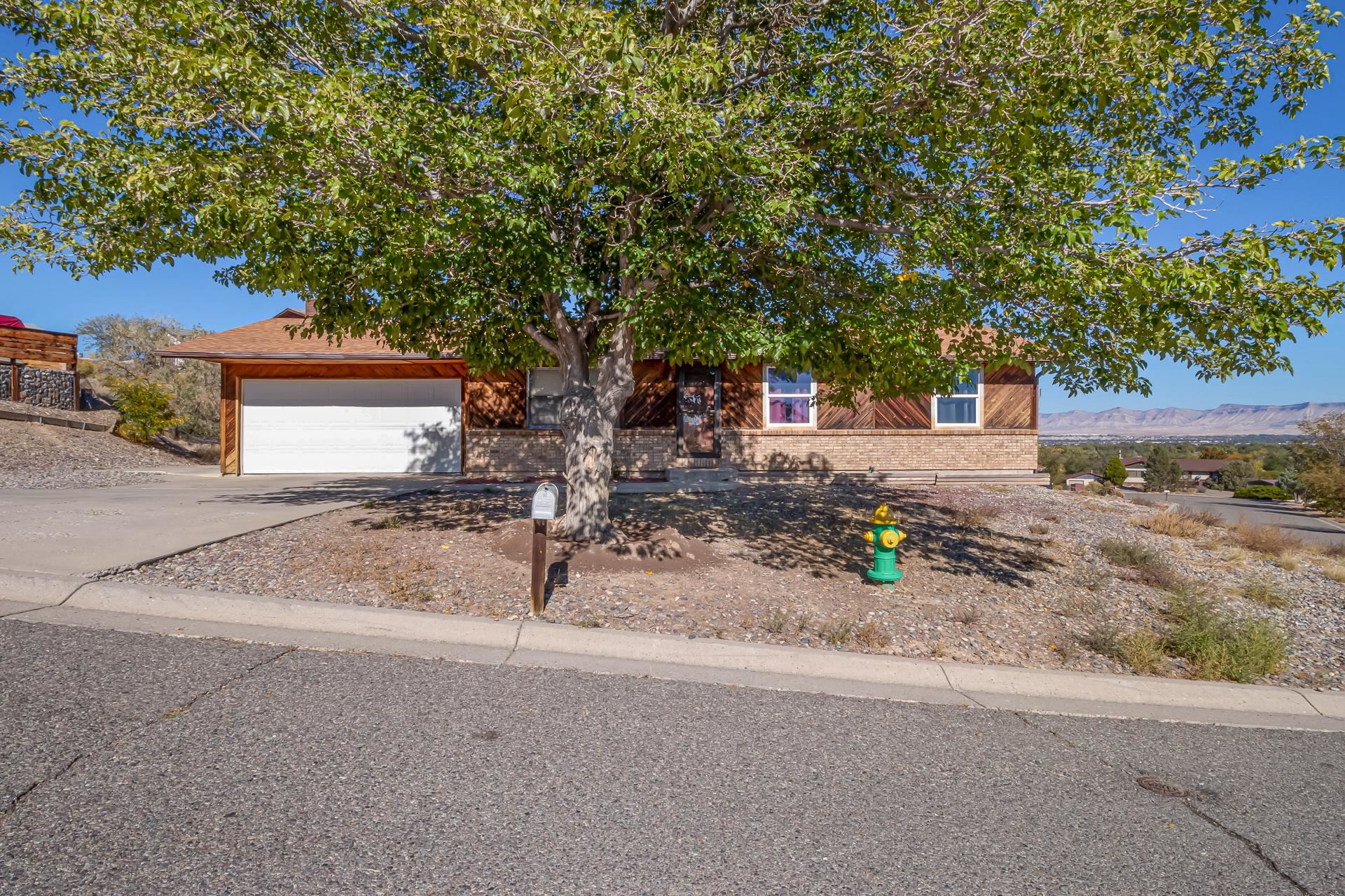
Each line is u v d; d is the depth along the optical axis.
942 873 2.74
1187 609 6.74
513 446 15.46
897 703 4.59
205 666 4.42
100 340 35.19
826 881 2.64
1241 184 5.46
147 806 2.86
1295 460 26.92
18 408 18.70
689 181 6.16
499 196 6.10
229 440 15.53
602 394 7.86
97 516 8.44
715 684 4.69
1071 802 3.40
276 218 5.39
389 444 15.85
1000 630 6.22
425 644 5.11
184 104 5.59
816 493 13.30
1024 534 10.55
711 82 5.62
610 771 3.40
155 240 6.45
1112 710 4.77
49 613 5.27
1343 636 6.90
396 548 7.48
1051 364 7.09
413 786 3.15
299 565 6.62
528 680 4.54
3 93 6.18
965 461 16.03
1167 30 5.88
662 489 13.20
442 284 7.06
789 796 3.27
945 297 6.42
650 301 6.07
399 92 6.36
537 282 6.42
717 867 2.69
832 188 7.62
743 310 7.39
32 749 3.26
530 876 2.56
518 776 3.29
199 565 6.42
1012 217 6.00
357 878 2.49
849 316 6.66
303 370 15.68
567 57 5.36
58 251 6.43
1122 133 6.89
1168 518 11.98
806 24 7.28
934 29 5.78
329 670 4.48
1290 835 3.19
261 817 2.83
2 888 2.32
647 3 7.68
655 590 6.49
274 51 6.75
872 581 7.36
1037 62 5.65
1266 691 5.13
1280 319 5.07
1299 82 6.52
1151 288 5.16
